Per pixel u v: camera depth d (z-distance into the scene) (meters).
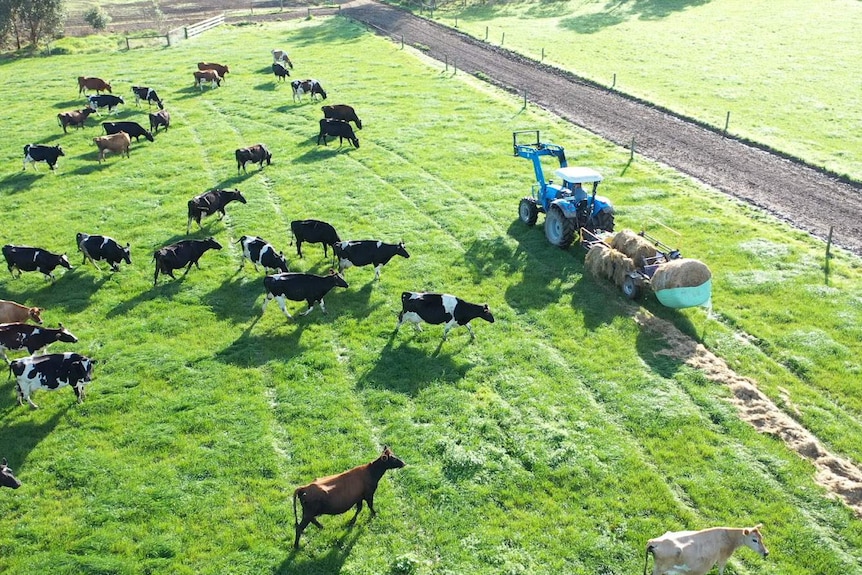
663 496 14.31
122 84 49.97
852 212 28.56
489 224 27.39
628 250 22.22
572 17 70.44
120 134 35.69
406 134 38.22
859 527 13.56
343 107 39.09
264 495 14.57
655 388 17.69
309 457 15.59
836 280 22.94
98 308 22.08
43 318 21.50
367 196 30.31
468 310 19.64
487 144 36.56
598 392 17.67
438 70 51.81
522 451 15.60
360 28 67.81
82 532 13.77
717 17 66.75
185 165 34.56
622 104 43.69
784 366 18.81
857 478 14.80
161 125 40.28
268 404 17.50
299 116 41.78
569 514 13.98
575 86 47.81
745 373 18.42
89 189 31.88
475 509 14.12
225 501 14.44
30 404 17.52
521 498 14.37
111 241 24.00
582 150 35.62
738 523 13.69
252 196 30.58
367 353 19.38
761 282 22.80
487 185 31.28
